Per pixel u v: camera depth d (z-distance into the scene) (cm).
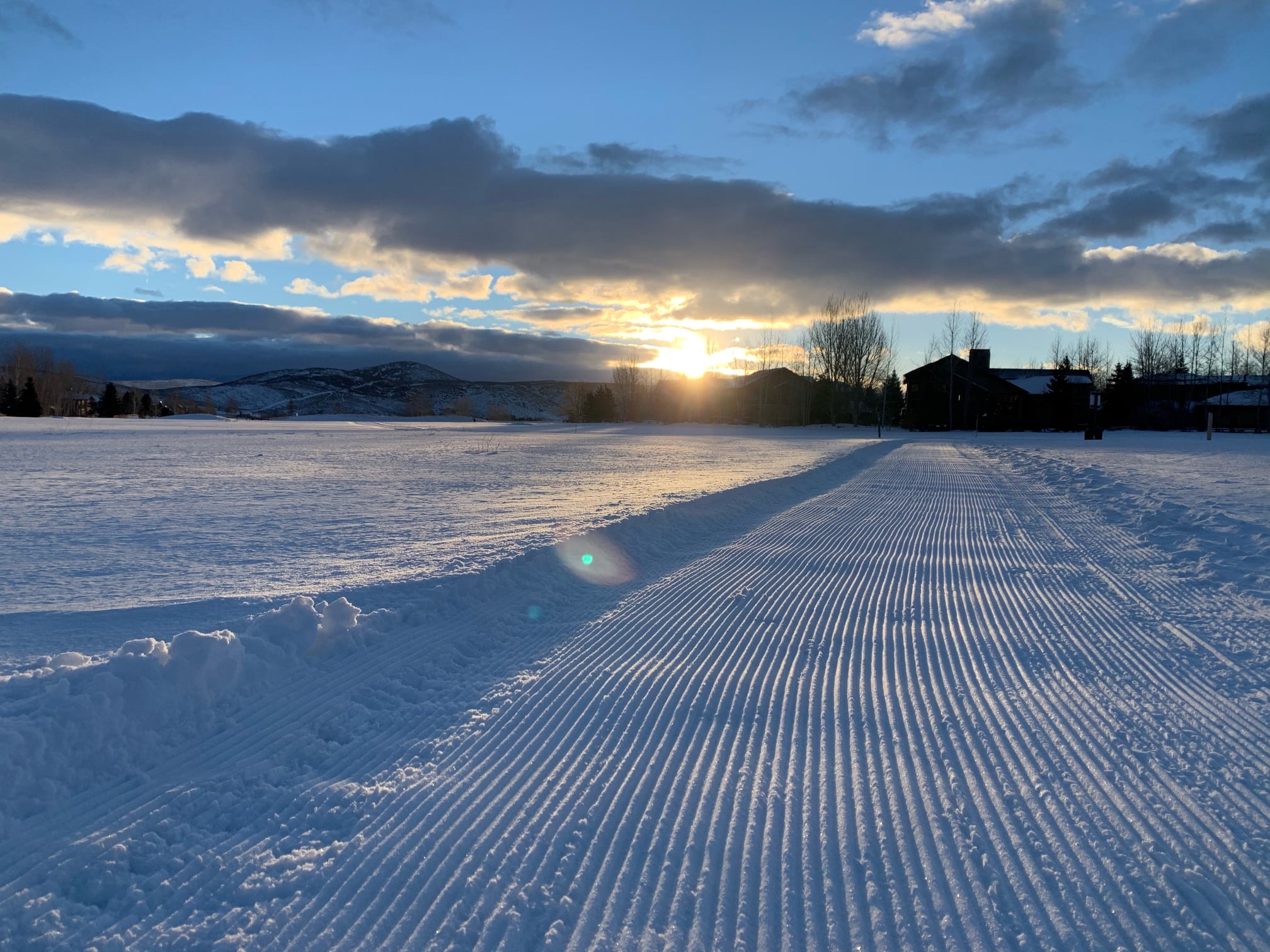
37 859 374
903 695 601
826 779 462
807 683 628
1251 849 384
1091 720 547
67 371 12169
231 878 365
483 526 1436
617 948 312
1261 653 690
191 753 491
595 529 1199
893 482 2428
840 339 9069
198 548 1230
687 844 390
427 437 6216
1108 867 369
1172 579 1001
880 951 312
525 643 746
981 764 480
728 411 10600
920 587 980
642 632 780
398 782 461
